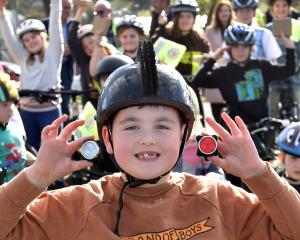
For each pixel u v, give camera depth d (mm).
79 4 11828
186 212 3559
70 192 3588
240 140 3473
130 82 3432
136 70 3459
